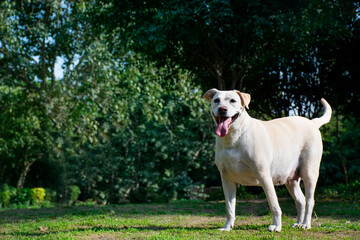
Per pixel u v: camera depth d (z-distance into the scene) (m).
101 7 12.87
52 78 16.86
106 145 32.41
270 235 4.73
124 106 17.39
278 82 15.29
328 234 5.02
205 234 5.04
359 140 28.75
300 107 15.96
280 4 10.48
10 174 31.45
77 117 16.98
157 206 10.28
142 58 14.81
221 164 5.16
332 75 14.83
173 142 32.91
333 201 10.56
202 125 32.22
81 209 9.93
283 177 5.38
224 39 11.73
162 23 10.88
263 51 12.31
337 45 13.82
